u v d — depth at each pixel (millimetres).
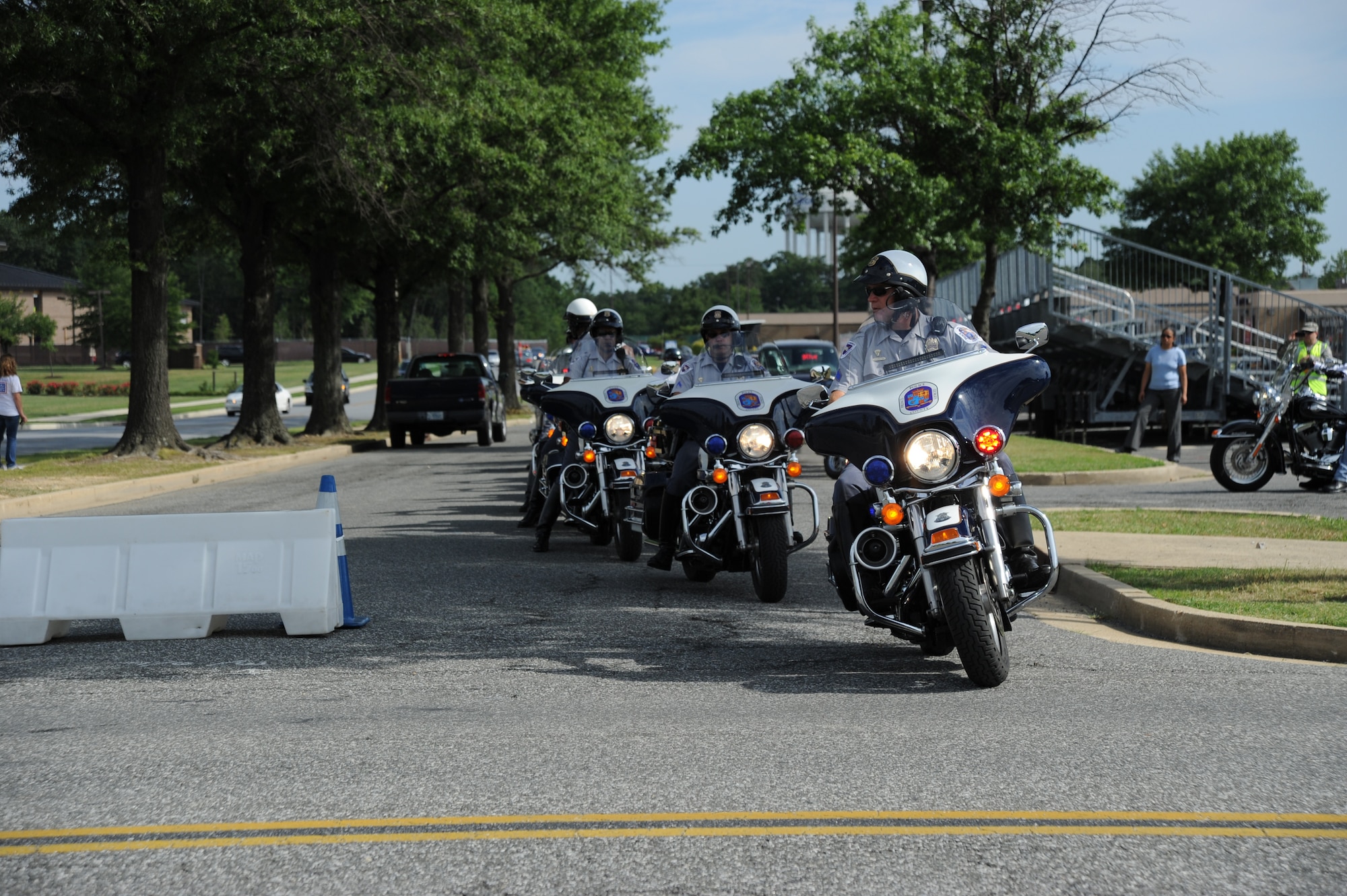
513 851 4051
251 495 18297
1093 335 24656
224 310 152000
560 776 4848
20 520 8211
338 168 25531
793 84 23875
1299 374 15000
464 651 7469
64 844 4168
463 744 5344
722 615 8586
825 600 9156
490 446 30828
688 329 138750
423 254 34438
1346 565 9320
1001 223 23328
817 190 23453
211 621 8117
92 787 4797
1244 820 4270
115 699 6387
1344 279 73812
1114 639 7602
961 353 6508
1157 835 4133
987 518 6164
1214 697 6047
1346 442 14836
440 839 4172
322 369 33875
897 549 6293
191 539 8195
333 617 8133
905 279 6645
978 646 6078
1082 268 25141
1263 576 8805
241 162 26688
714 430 8680
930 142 23469
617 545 11234
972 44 23188
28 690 6652
